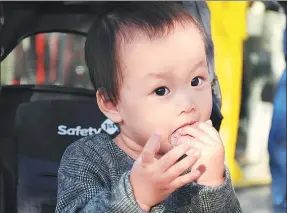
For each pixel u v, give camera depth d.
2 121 2.53
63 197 1.88
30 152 2.51
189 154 1.69
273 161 3.78
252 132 5.46
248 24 5.14
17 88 2.54
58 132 2.51
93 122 2.52
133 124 1.92
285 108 3.70
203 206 1.78
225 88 4.42
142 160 1.63
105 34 1.97
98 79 2.00
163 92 1.89
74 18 2.55
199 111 1.88
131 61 1.91
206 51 1.99
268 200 5.04
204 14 2.42
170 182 1.63
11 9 2.54
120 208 1.65
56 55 2.87
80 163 1.93
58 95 2.54
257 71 5.30
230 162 4.64
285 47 3.74
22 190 2.49
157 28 1.90
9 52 2.56
